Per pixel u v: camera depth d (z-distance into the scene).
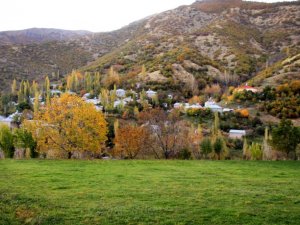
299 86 107.44
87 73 181.88
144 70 168.88
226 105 119.06
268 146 54.84
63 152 47.34
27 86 162.75
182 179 26.23
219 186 23.84
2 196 20.30
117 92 153.62
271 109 103.31
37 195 20.70
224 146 62.84
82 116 43.09
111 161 36.28
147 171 29.78
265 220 16.98
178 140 54.00
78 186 23.19
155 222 16.69
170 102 133.88
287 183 25.45
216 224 16.47
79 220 16.94
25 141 49.66
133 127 56.19
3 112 140.00
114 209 18.27
